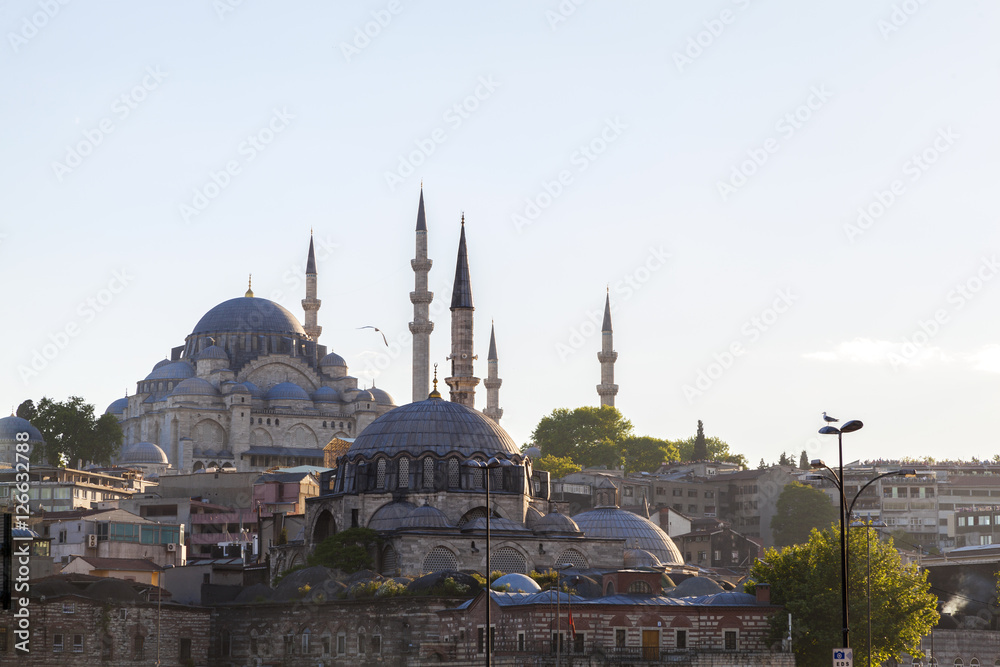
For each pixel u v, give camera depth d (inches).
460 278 7268.7
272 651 4997.5
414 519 5329.7
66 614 4665.4
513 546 5374.0
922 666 5506.9
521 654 4328.3
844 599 2920.8
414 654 4576.8
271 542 6215.6
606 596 4761.3
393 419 5807.1
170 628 5034.5
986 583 5890.8
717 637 4527.6
